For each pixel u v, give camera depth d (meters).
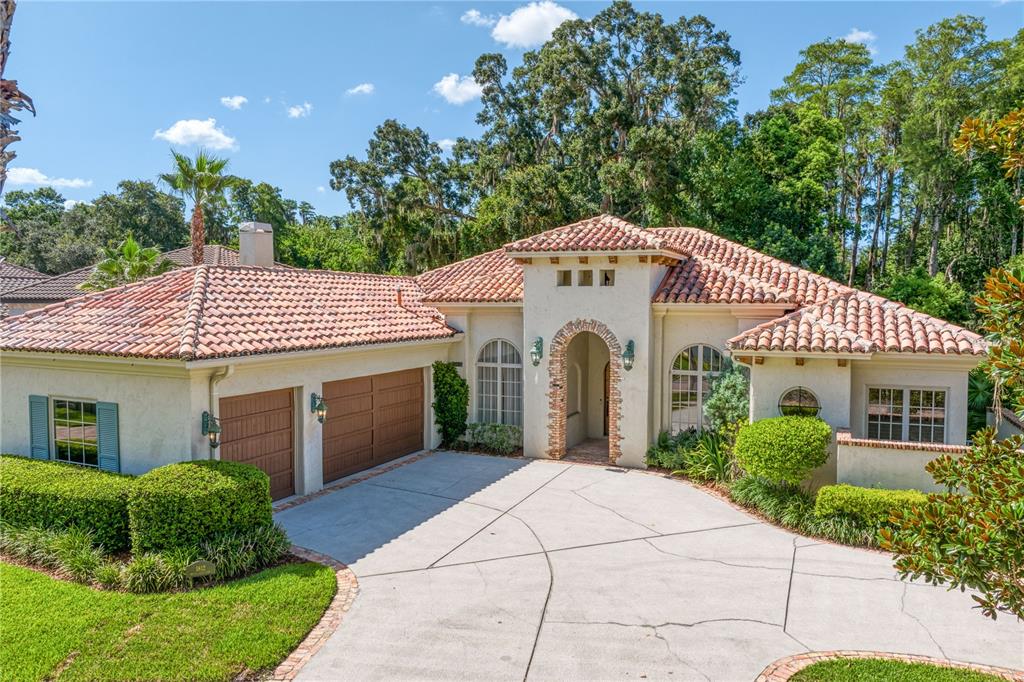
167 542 10.09
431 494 15.11
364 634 8.58
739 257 19.94
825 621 8.99
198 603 9.15
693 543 11.98
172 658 7.75
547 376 18.50
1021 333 5.29
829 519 12.23
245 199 68.56
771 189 36.94
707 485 15.84
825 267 35.19
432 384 19.80
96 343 12.81
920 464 12.35
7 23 7.65
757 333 14.88
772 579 10.38
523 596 9.76
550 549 11.67
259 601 9.24
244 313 14.52
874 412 14.92
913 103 43.81
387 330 17.36
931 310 33.41
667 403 17.89
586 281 18.30
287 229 70.50
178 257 37.50
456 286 20.81
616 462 17.83
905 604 9.49
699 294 17.14
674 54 40.19
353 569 10.74
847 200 52.47
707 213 37.66
